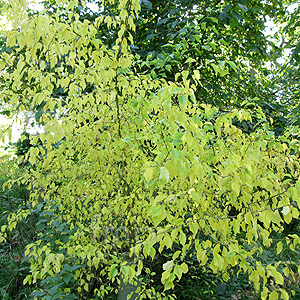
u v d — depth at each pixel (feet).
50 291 5.61
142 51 11.76
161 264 8.70
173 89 3.85
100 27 12.10
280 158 6.44
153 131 5.76
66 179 7.90
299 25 15.66
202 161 4.78
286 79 17.28
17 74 4.60
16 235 8.91
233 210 11.28
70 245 7.12
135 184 7.18
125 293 7.04
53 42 4.54
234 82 14.66
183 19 11.39
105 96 5.33
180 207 4.08
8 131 5.08
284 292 3.59
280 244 4.24
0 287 7.51
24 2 4.04
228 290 8.75
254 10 12.17
